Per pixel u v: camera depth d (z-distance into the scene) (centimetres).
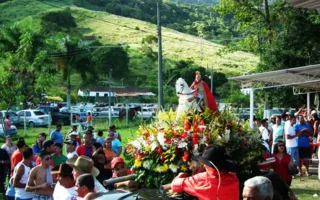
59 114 4497
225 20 15638
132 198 556
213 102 683
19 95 3412
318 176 1555
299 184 1470
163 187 580
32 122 4266
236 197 528
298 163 1617
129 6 16650
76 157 805
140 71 9388
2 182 1286
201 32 13912
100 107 5531
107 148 1205
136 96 7400
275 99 2953
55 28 11494
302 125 1627
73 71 6419
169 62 10044
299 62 2933
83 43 6284
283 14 3078
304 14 2988
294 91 2658
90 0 16125
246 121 696
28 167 994
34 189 926
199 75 684
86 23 13512
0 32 4688
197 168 602
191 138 636
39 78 3850
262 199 450
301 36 2944
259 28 3431
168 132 642
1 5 14138
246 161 661
